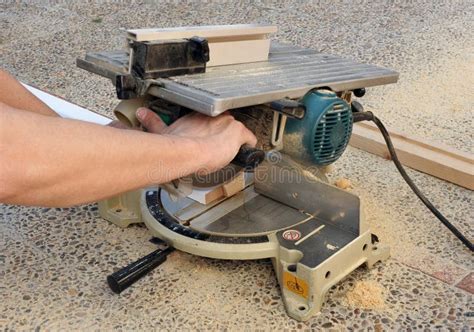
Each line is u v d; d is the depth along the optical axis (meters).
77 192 0.76
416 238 1.27
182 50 0.99
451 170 1.49
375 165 1.59
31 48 2.64
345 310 1.05
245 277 1.15
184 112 1.01
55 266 1.19
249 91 0.93
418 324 1.02
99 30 2.86
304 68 1.15
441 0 3.12
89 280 1.14
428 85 2.11
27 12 3.15
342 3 3.13
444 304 1.07
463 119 1.85
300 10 3.04
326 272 1.03
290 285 1.05
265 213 1.19
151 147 0.82
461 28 2.70
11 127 0.68
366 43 2.55
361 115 1.23
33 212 1.38
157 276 1.15
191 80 0.98
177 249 1.17
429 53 2.42
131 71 0.97
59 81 2.26
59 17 3.07
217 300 1.09
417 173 1.55
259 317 1.04
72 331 1.01
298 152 1.05
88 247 1.24
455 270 1.17
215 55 1.07
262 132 1.04
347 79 1.10
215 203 1.21
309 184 1.15
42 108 1.09
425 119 1.85
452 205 1.40
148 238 1.27
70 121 0.75
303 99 1.03
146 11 3.12
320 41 2.59
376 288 1.09
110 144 0.77
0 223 1.33
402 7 3.03
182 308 1.07
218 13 3.04
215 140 0.91
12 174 0.68
